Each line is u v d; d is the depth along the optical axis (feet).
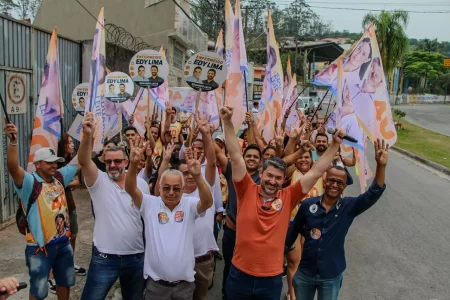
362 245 23.48
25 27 25.85
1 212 23.48
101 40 16.79
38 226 13.58
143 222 13.80
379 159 12.41
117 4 68.80
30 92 26.53
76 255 20.66
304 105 93.25
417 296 17.69
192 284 12.78
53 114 15.57
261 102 26.86
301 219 13.30
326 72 21.80
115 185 13.67
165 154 14.93
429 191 37.29
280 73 24.73
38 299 13.67
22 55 25.53
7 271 18.53
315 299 16.65
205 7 90.17
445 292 18.10
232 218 16.30
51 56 15.46
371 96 18.21
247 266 11.94
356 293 17.84
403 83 273.95
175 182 12.44
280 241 12.01
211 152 14.73
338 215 12.76
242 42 21.57
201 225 14.43
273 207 11.96
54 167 13.93
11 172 13.21
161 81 18.24
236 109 21.62
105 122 22.63
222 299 17.13
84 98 21.76
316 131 25.14
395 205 31.96
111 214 13.39
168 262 12.26
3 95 23.65
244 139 25.05
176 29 63.21
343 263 12.95
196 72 15.78
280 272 12.04
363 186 19.60
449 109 168.96
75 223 18.24
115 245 13.32
